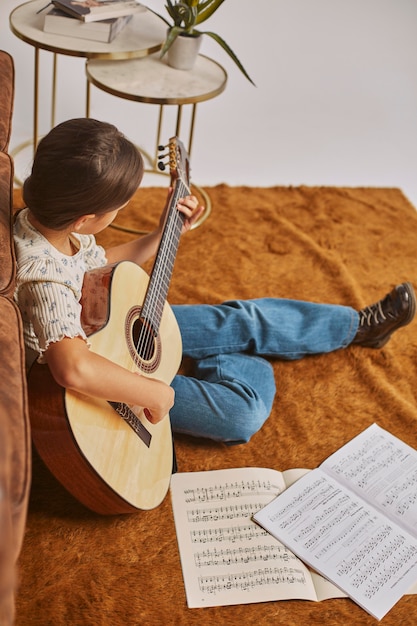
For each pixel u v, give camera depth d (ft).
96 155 3.92
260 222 8.13
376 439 5.76
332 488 5.28
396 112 10.64
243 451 5.53
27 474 3.16
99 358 4.09
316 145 9.73
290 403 5.99
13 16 6.88
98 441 4.27
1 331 3.68
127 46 6.80
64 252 4.36
